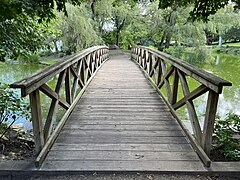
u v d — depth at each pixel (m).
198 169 1.76
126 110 3.19
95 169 1.75
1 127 3.11
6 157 2.12
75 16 10.20
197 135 2.09
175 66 2.86
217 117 3.19
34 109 1.82
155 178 1.70
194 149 2.07
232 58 17.28
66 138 2.28
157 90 4.21
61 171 1.73
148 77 5.35
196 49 12.05
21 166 1.76
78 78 3.73
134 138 2.30
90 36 11.06
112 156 1.95
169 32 12.95
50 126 2.15
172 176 1.73
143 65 6.78
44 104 5.14
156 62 4.45
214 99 1.80
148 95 4.01
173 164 1.83
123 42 19.47
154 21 13.51
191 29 11.77
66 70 2.86
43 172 1.73
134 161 1.87
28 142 2.74
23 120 3.99
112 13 15.55
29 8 2.08
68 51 11.68
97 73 6.35
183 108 5.06
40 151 1.89
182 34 12.13
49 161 1.85
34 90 1.77
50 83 7.44
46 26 4.13
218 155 2.39
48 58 13.11
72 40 10.98
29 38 3.75
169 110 3.20
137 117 2.92
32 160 1.86
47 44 4.29
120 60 10.68
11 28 3.31
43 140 1.96
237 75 9.95
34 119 1.83
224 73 10.47
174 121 2.79
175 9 11.73
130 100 3.70
